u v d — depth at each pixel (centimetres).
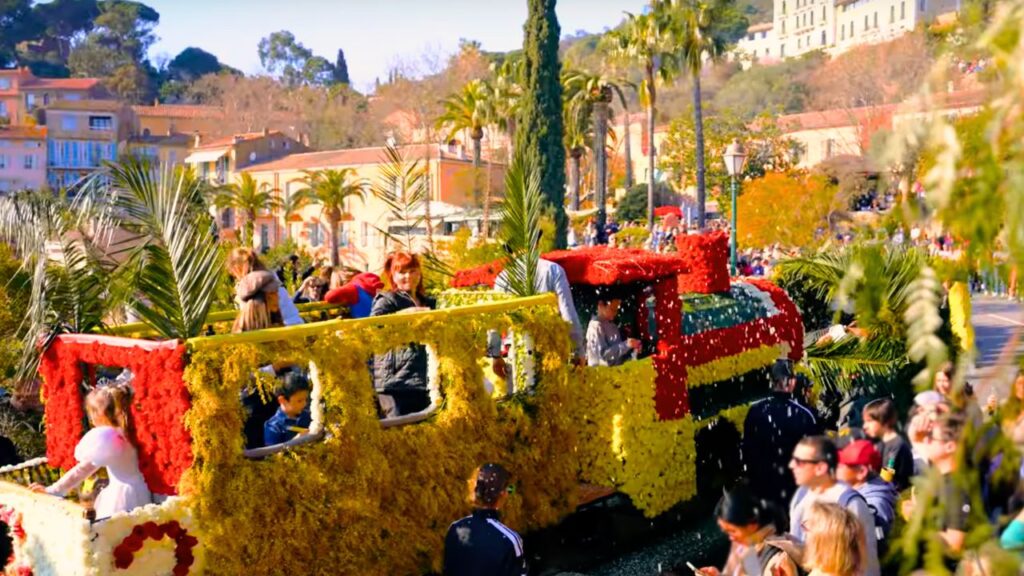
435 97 7588
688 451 852
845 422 970
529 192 814
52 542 548
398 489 649
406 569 653
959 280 242
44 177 9056
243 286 661
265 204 5281
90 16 14838
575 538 783
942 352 251
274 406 682
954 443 252
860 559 467
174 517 543
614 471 807
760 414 762
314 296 1008
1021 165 216
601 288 884
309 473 595
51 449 661
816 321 1130
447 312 694
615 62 4909
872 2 8806
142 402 568
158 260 607
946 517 250
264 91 11269
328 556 608
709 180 5678
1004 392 245
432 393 702
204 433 548
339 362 616
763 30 11094
